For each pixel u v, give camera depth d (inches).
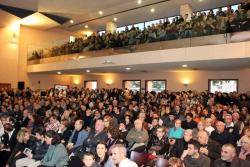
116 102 410.3
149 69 539.2
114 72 655.8
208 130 233.5
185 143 193.5
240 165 141.3
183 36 389.1
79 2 552.4
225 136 212.5
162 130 222.5
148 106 381.1
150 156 177.0
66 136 253.4
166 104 375.6
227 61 366.6
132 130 229.8
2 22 660.7
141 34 449.1
